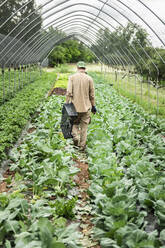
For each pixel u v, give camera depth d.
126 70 17.61
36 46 19.77
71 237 3.02
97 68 36.34
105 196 3.82
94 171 4.93
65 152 6.01
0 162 5.48
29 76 22.02
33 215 3.59
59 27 19.69
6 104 10.57
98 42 23.61
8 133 6.82
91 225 3.79
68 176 4.68
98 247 3.32
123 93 17.05
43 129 7.37
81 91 6.81
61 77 28.38
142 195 3.96
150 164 4.98
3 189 4.62
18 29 11.32
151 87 14.66
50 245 2.84
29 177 4.86
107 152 5.82
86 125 6.95
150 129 8.30
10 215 3.36
